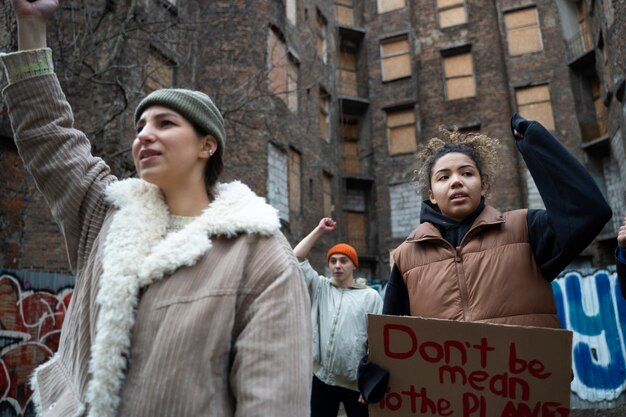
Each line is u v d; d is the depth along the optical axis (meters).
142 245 1.38
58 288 6.31
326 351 3.67
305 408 1.19
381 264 19.78
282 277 1.33
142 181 1.60
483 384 1.72
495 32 20.52
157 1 10.66
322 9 19.81
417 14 21.84
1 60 1.58
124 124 8.80
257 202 1.46
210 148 1.60
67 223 1.59
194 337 1.20
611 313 7.70
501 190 18.59
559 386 1.64
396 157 20.69
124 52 9.24
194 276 1.30
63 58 7.39
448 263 2.12
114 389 1.20
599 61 14.93
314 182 16.77
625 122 12.67
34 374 1.58
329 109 19.58
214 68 13.06
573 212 1.72
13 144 7.54
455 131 2.58
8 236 7.38
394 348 1.85
